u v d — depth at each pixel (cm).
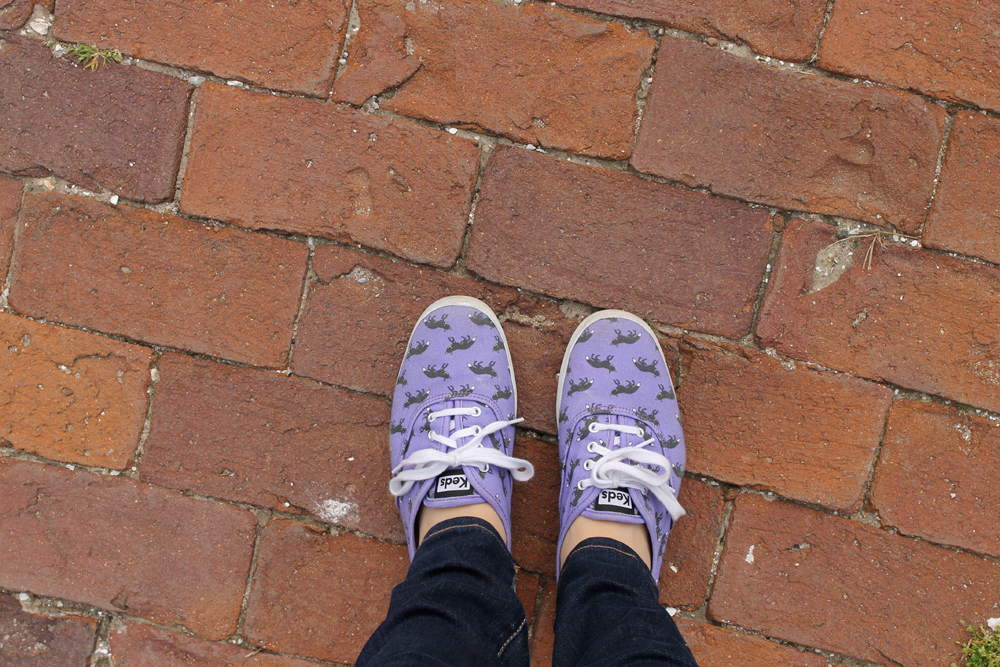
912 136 139
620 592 115
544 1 139
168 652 141
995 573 140
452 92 140
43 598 142
